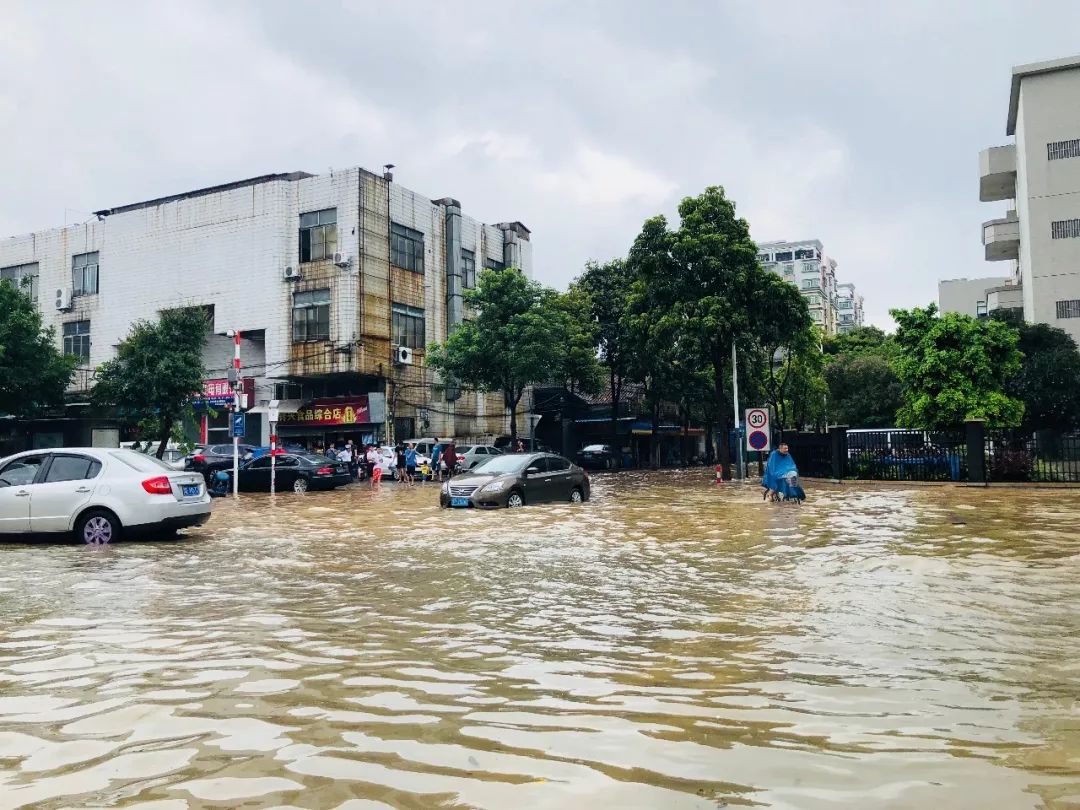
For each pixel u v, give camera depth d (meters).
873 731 3.16
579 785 2.65
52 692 3.85
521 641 4.88
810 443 26.45
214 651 4.67
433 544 10.16
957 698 3.59
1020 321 33.16
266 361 33.50
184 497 10.95
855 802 2.49
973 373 25.50
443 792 2.61
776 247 93.56
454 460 29.78
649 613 5.69
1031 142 35.03
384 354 33.50
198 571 8.02
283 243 33.47
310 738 3.17
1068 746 2.97
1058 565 7.62
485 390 34.72
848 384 44.03
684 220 27.45
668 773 2.75
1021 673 3.99
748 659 4.36
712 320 25.95
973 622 5.20
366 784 2.68
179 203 35.72
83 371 36.12
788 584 6.79
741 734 3.15
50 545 10.45
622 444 46.16
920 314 26.86
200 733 3.24
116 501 10.45
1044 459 22.12
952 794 2.54
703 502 17.23
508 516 14.27
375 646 4.77
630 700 3.63
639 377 40.50
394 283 34.25
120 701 3.69
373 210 33.19
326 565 8.40
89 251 37.94
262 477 24.98
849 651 4.48
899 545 9.25
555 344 33.28
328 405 32.78
